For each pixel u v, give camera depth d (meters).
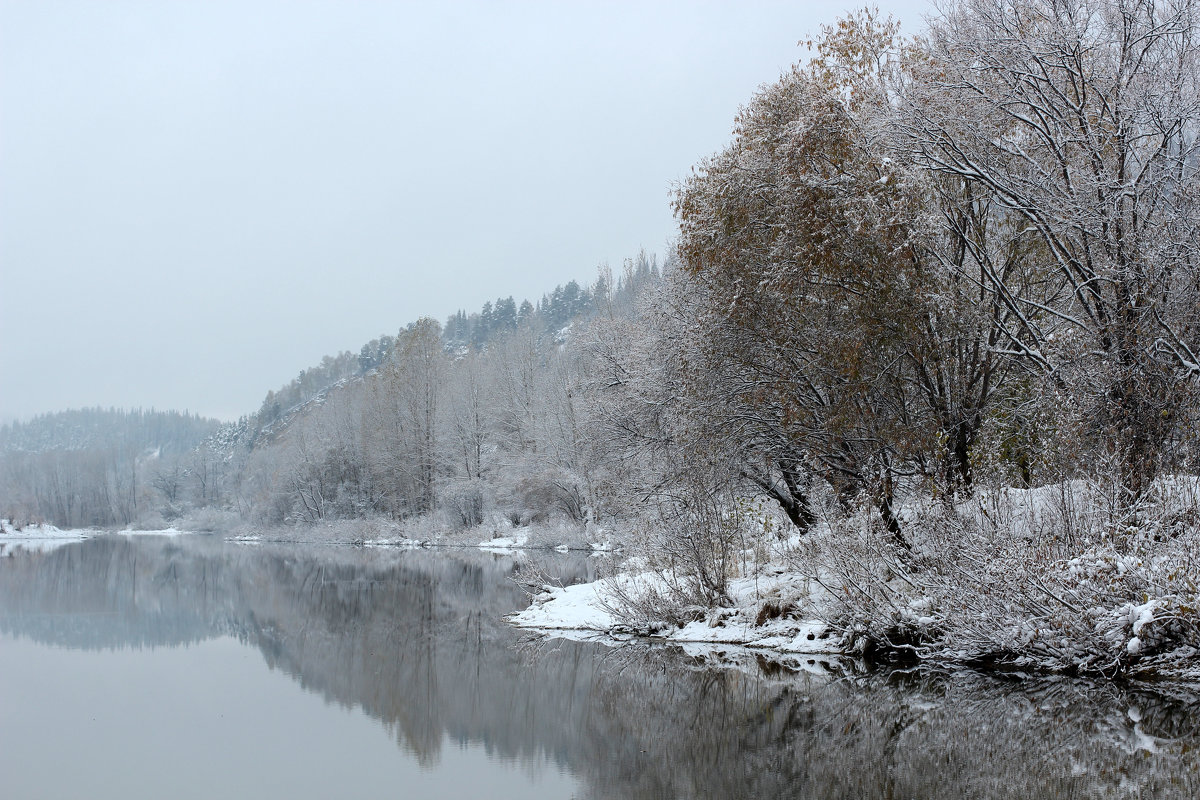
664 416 20.83
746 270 15.28
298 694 12.49
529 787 8.12
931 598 12.48
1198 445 12.06
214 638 17.83
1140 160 14.81
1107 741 8.67
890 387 14.94
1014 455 15.81
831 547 13.52
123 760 9.23
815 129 14.16
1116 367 12.79
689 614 16.48
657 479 20.55
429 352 65.12
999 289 14.56
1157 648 10.53
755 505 18.59
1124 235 13.58
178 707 11.73
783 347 15.27
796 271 14.23
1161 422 12.52
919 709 10.27
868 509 13.66
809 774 8.11
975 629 11.58
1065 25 14.28
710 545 16.47
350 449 69.62
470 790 8.05
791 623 15.02
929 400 14.95
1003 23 14.84
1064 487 11.80
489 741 9.84
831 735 9.39
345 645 16.70
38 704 12.01
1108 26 14.65
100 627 19.48
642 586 18.12
